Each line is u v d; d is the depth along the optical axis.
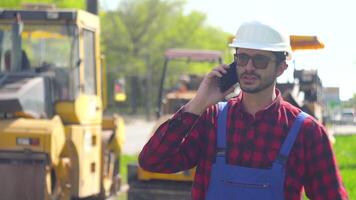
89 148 12.21
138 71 73.31
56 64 11.79
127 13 74.00
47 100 11.39
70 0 40.69
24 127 10.59
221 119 4.14
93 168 12.47
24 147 10.55
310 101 16.48
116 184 14.05
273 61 4.09
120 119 14.17
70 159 11.49
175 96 15.03
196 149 4.22
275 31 4.12
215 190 4.05
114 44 73.56
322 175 4.00
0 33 11.69
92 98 12.38
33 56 11.84
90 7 17.08
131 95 74.06
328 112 25.86
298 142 4.01
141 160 4.25
